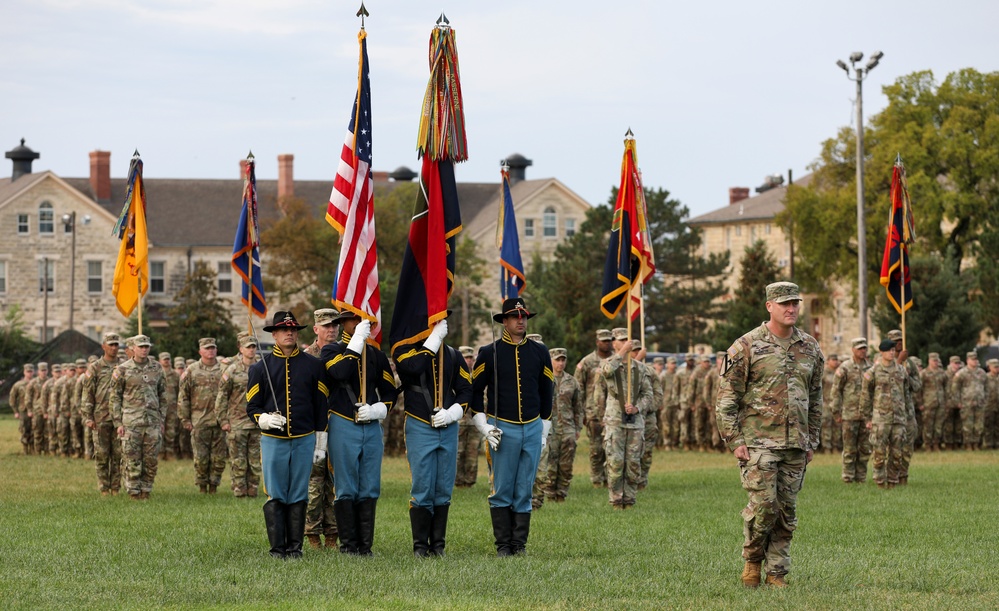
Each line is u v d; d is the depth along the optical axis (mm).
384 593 17188
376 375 21391
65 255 115125
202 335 84188
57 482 37438
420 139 21391
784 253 133375
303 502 21000
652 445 34188
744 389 17750
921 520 25844
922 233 91562
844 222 92562
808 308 119188
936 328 72750
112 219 116312
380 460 21359
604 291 31672
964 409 52469
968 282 75188
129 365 31922
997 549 21641
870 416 34094
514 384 21375
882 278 40344
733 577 18438
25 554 20969
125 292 33156
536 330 74688
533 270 106750
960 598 16641
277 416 20500
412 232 21438
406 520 26359
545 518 26828
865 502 29719
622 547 21906
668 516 27031
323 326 21609
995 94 93188
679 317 105875
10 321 103625
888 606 15836
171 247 117875
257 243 29672
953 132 91188
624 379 29234
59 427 49469
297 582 17859
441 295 21094
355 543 21234
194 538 23188
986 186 92312
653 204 105875
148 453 31844
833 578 18281
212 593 17094
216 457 34094
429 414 20922
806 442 17625
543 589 17328
